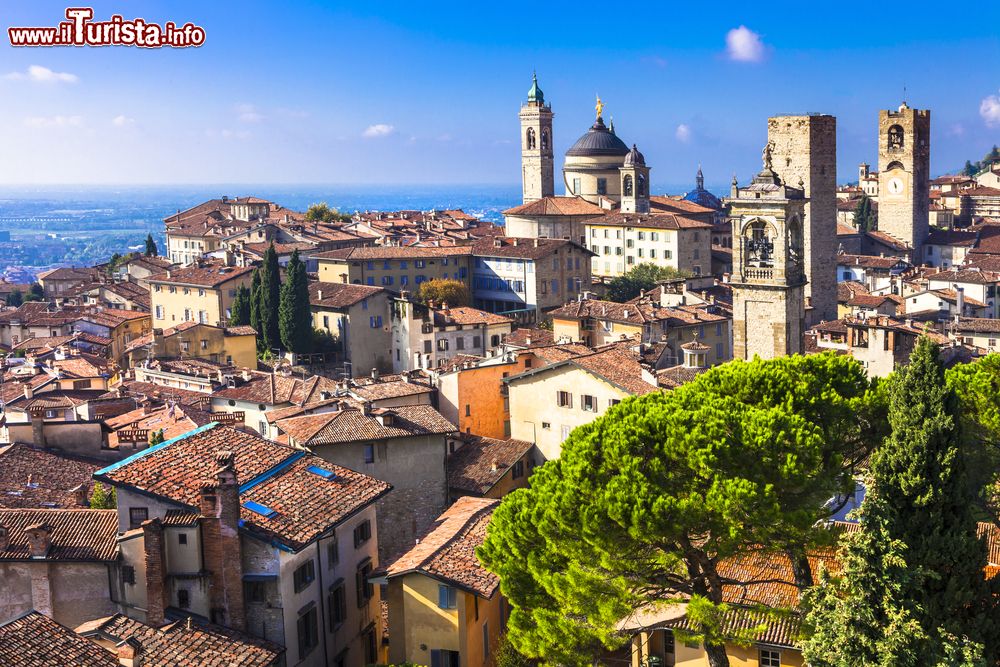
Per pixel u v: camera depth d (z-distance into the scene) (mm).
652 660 69938
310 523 74500
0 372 170375
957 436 54844
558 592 58156
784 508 58281
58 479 96938
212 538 69688
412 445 102125
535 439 117438
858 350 128250
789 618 59938
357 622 80250
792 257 113750
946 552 53531
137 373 167000
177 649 65125
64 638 57875
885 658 50719
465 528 78812
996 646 55406
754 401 68188
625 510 56125
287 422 104688
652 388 112375
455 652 71125
